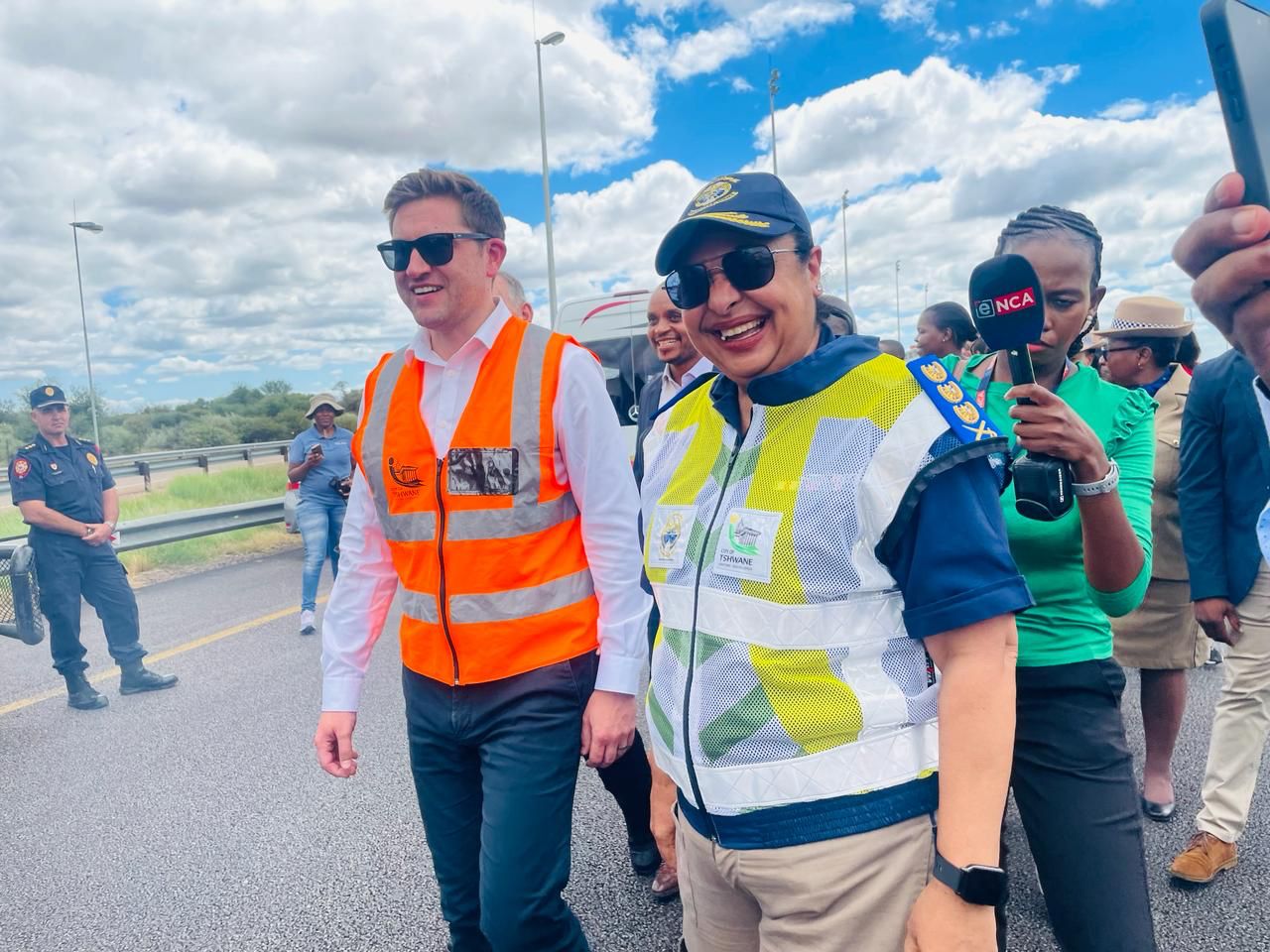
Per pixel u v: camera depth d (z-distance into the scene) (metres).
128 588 4.89
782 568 1.18
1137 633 2.89
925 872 1.16
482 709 1.80
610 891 2.67
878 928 1.17
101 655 5.68
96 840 3.15
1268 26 0.75
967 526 1.08
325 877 2.83
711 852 1.32
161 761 3.86
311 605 6.09
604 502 1.84
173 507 12.78
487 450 1.80
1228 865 2.56
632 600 1.86
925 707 1.18
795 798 1.18
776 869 1.21
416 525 1.85
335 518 6.38
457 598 1.80
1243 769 2.54
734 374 1.28
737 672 1.21
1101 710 1.69
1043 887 1.74
